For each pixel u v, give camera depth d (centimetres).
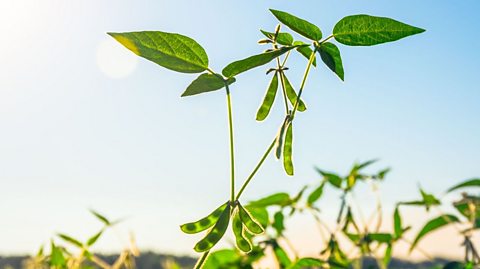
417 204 121
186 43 63
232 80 64
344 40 67
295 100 69
